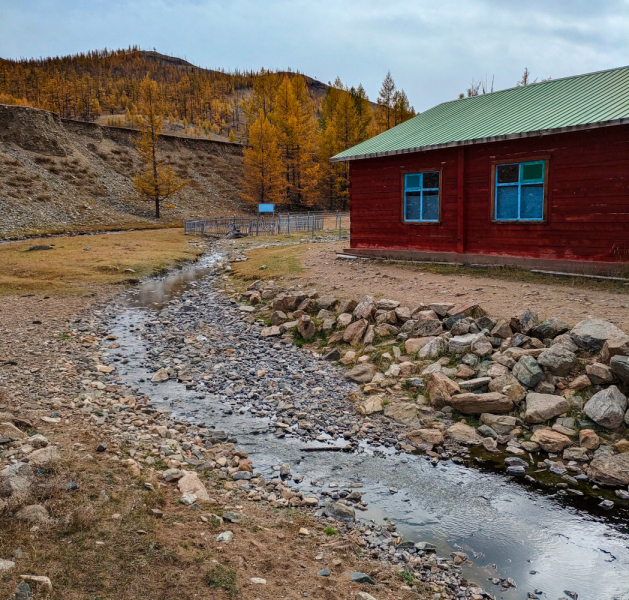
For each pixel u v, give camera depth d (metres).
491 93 20.08
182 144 73.00
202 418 8.38
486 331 10.20
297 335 12.81
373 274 16.75
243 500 5.72
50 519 4.47
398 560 4.89
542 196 15.01
